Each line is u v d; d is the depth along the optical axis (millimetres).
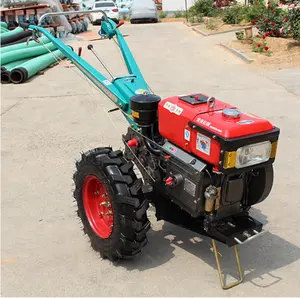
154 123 3494
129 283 3248
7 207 4375
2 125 6828
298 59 11000
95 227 3549
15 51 10961
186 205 3066
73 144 6000
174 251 3625
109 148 3465
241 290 3150
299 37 12477
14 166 5336
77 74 10422
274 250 3637
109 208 3445
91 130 6539
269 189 3107
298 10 12688
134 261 3500
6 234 3910
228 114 2854
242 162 2779
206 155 2859
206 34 16891
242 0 22047
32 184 4863
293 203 4375
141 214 3125
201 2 23297
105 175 3199
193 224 3346
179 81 9523
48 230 3977
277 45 12445
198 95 3301
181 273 3350
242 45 13211
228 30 17234
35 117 7215
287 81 9117
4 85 9539
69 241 3807
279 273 3344
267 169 3027
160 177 3410
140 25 23375
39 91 8898
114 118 7059
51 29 15641
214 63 11477
